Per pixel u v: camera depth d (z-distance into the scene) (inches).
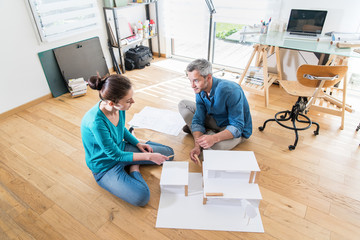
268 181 61.6
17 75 90.8
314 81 67.2
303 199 56.8
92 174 65.1
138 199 52.9
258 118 87.2
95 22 109.7
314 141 75.2
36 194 59.2
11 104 91.6
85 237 49.5
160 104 96.9
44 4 90.0
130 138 62.9
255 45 89.4
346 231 49.8
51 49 99.0
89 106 97.0
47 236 49.8
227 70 125.3
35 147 74.6
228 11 106.7
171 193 57.5
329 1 86.4
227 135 59.6
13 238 49.6
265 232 49.7
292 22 89.9
